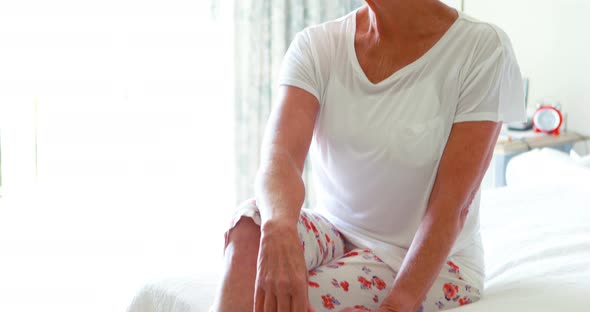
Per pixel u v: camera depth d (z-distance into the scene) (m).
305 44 1.32
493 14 3.30
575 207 1.96
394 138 1.21
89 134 3.59
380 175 1.24
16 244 3.35
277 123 1.23
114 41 3.40
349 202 1.31
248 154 3.43
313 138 1.35
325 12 3.60
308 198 3.58
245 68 3.34
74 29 3.42
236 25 3.30
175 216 3.48
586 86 2.99
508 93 1.24
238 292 1.04
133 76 3.42
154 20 3.36
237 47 3.32
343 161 1.28
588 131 3.02
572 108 3.06
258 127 3.46
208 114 3.39
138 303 1.38
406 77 1.22
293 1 3.46
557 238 1.68
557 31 3.07
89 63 3.46
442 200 1.16
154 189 3.49
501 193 2.20
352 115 1.25
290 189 1.10
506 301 1.22
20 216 3.65
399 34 1.24
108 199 3.59
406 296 1.10
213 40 3.33
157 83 3.40
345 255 1.29
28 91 3.57
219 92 3.38
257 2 3.34
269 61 3.44
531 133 3.04
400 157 1.21
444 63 1.22
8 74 3.53
